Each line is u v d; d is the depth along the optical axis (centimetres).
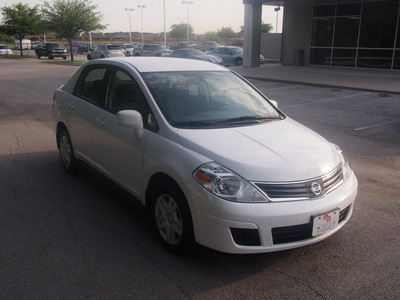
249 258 361
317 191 327
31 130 861
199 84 442
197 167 324
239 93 456
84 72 530
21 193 500
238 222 305
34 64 3334
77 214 444
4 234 396
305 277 333
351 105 1212
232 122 397
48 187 521
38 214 441
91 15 3709
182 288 316
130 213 449
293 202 315
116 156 430
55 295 304
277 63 3014
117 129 423
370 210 467
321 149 370
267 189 314
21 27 4522
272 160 331
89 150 491
